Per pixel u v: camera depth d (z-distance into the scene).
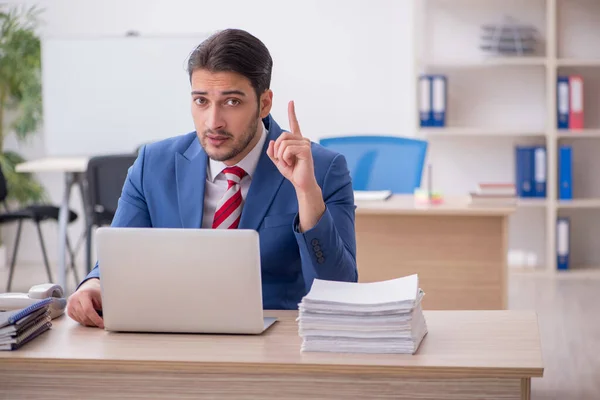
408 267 4.43
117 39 6.91
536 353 2.05
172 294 2.24
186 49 6.90
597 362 4.57
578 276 6.83
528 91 7.05
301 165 2.37
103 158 5.92
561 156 6.83
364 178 5.12
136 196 2.74
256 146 2.62
